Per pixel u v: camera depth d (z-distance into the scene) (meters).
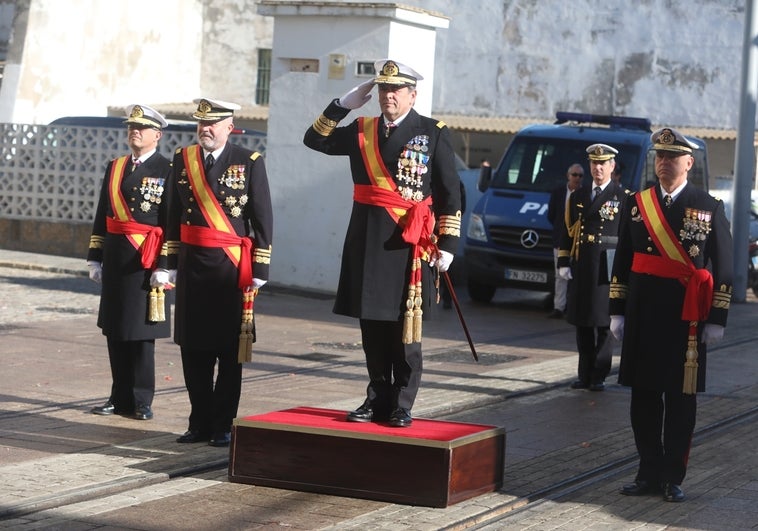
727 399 12.05
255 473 7.74
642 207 7.84
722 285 7.68
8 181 23.36
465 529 7.01
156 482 7.78
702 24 34.19
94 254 9.74
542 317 19.17
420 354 7.82
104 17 32.38
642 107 34.72
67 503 7.17
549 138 20.66
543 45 35.44
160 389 11.12
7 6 33.31
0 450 8.39
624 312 8.02
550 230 19.50
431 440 7.36
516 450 9.33
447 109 36.31
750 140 23.38
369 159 7.64
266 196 8.79
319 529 6.81
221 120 8.72
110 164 9.73
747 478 8.61
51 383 11.07
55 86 30.81
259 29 36.72
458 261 23.72
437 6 36.16
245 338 8.73
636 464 9.00
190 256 8.75
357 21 19.12
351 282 7.66
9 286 18.45
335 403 10.70
